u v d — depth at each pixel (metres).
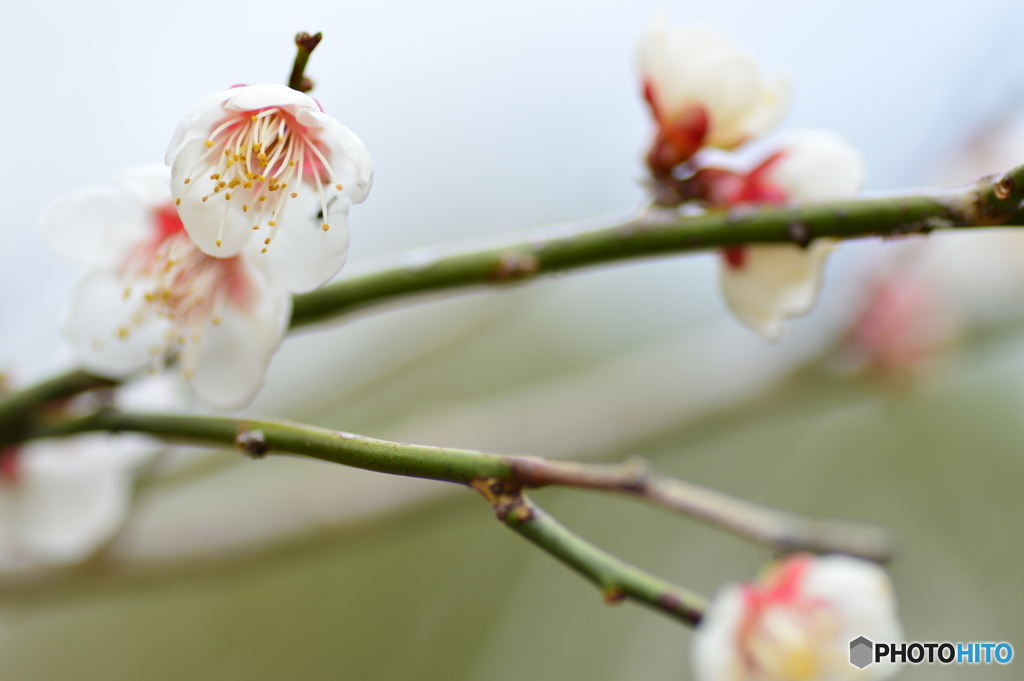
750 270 0.33
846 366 0.42
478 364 0.71
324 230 0.29
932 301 0.41
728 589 0.33
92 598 0.37
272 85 0.29
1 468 0.35
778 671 0.32
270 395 0.43
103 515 0.36
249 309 0.31
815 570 0.33
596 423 0.40
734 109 0.32
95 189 0.32
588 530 0.65
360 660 0.65
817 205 0.31
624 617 0.60
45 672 0.64
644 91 0.33
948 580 0.67
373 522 0.37
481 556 0.66
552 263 0.32
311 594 0.67
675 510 0.33
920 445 0.70
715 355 0.42
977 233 0.41
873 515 0.69
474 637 0.64
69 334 0.32
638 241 0.32
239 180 0.29
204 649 0.66
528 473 0.29
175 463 0.39
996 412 0.71
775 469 0.69
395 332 0.43
